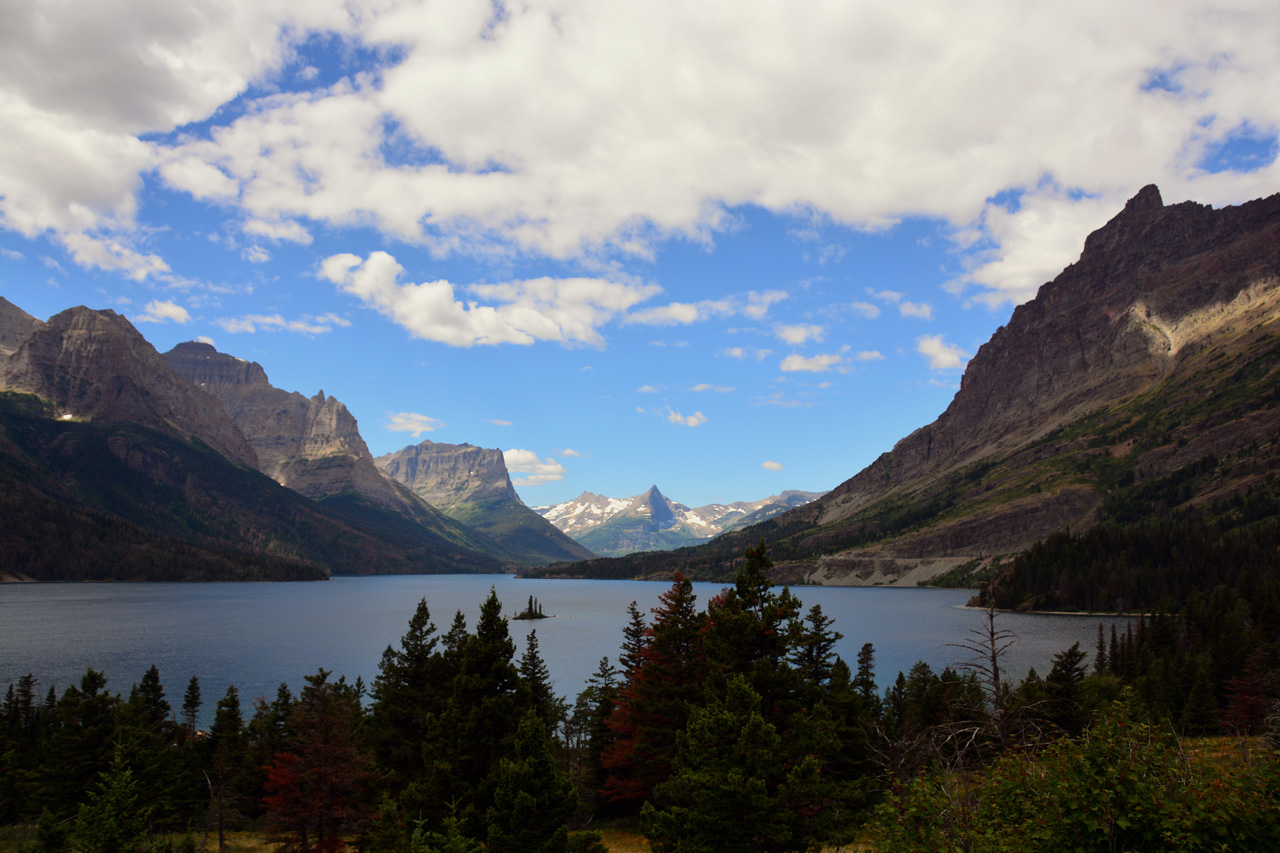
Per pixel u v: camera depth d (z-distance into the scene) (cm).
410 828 3866
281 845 5450
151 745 6159
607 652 16525
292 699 8200
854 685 6175
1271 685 6975
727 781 3158
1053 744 2050
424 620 5784
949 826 1997
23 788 6181
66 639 17475
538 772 3578
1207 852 1652
